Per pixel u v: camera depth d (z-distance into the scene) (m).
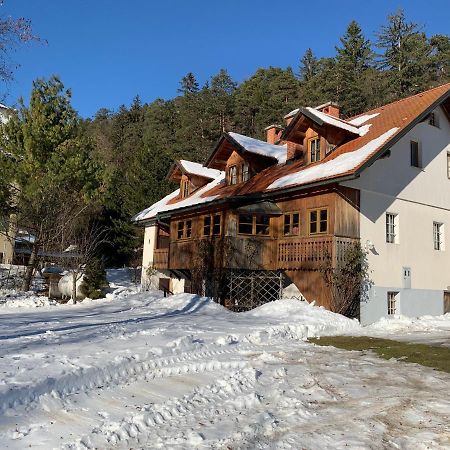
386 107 24.77
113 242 39.22
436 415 6.29
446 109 23.81
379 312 19.75
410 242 21.50
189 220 25.58
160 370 8.21
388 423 5.96
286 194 20.94
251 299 21.53
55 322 14.11
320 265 19.00
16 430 5.35
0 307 20.70
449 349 11.46
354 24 65.94
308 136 22.19
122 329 11.94
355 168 17.47
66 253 26.08
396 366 9.40
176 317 16.06
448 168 24.14
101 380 7.45
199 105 62.00
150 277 30.47
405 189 21.67
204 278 23.09
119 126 77.50
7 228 26.25
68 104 26.77
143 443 5.18
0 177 23.95
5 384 6.40
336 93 53.00
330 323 15.52
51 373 7.07
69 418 5.82
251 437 5.35
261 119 57.66
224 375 8.09
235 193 23.33
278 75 67.06
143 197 39.16
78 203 26.33
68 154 25.16
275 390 7.32
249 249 21.47
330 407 6.61
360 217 19.62
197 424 5.78
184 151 56.53
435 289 22.30
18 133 25.05
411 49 58.59
